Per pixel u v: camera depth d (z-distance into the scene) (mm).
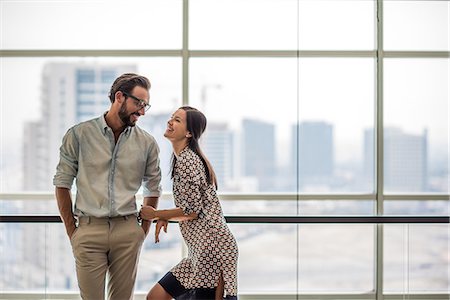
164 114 5883
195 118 4145
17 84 5957
